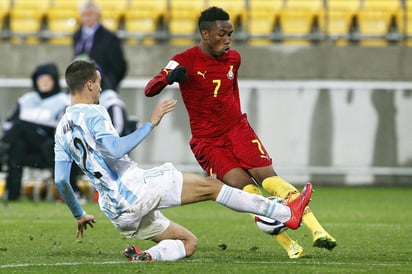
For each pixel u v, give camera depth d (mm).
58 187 24234
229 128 27375
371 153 69125
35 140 51469
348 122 69188
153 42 75188
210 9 27031
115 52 53156
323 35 74125
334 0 76938
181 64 27000
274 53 70312
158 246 24875
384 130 69250
